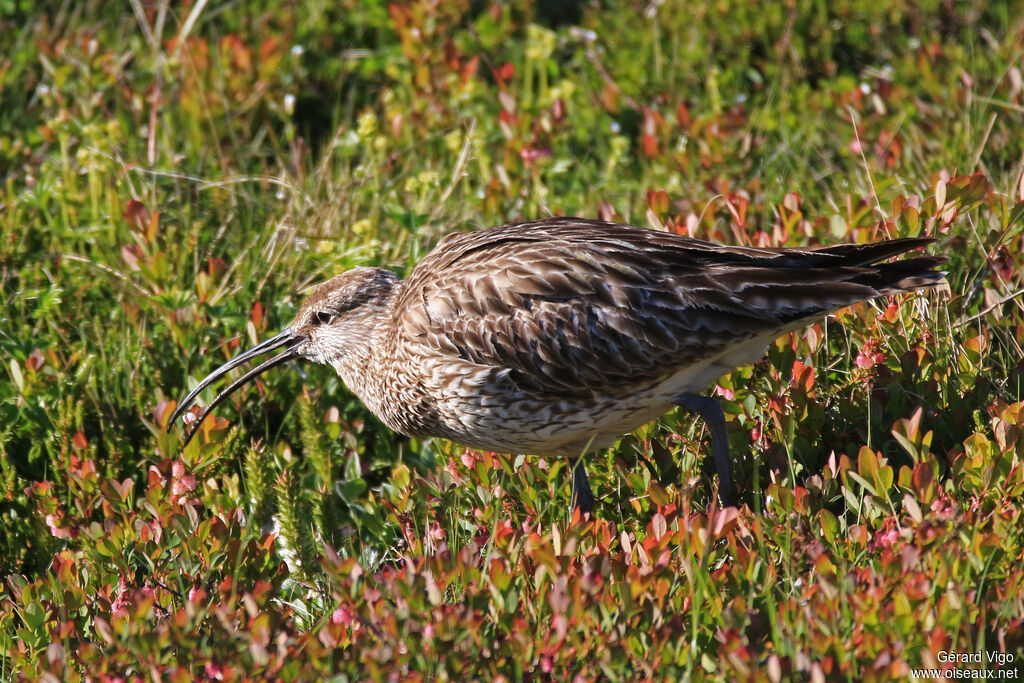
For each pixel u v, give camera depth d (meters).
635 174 14.24
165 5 16.08
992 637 7.12
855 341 10.35
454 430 9.82
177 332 11.23
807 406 9.66
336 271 12.04
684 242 9.31
